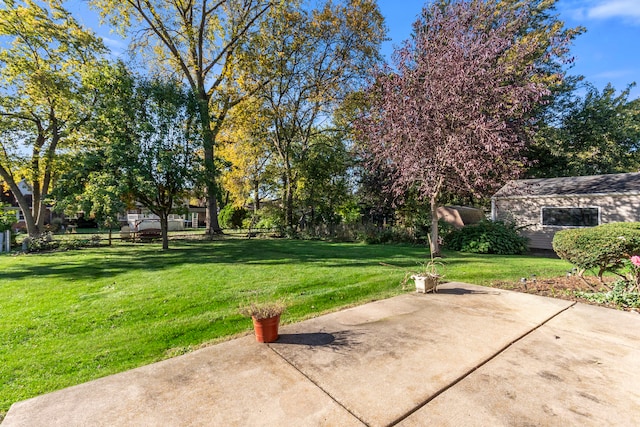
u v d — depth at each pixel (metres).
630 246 4.62
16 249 12.28
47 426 1.96
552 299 4.72
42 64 12.23
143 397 2.27
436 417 2.00
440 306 4.42
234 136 18.31
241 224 24.05
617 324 3.66
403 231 13.96
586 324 3.66
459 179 8.82
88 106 11.38
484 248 10.63
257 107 16.94
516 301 4.64
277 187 20.92
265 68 15.82
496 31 8.68
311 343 3.19
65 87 12.06
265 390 2.34
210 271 7.06
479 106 7.96
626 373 2.55
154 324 3.90
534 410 2.06
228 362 2.80
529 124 8.73
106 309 4.43
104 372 2.75
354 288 5.50
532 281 5.89
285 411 2.08
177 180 10.27
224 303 4.71
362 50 16.28
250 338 3.37
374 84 9.98
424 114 8.47
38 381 2.62
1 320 4.02
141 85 10.19
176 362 2.84
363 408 2.09
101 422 1.99
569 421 1.95
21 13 11.47
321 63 17.02
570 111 19.50
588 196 11.88
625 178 12.29
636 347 3.04
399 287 5.63
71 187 9.70
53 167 13.19
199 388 2.38
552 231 12.79
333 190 18.03
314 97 16.84
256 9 16.41
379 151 9.84
